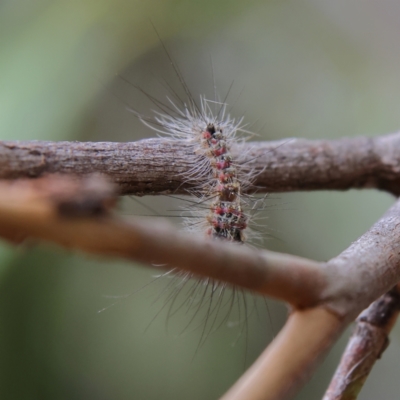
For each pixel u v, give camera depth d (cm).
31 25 24
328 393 18
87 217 10
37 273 24
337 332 14
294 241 25
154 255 11
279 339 14
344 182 20
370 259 16
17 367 24
